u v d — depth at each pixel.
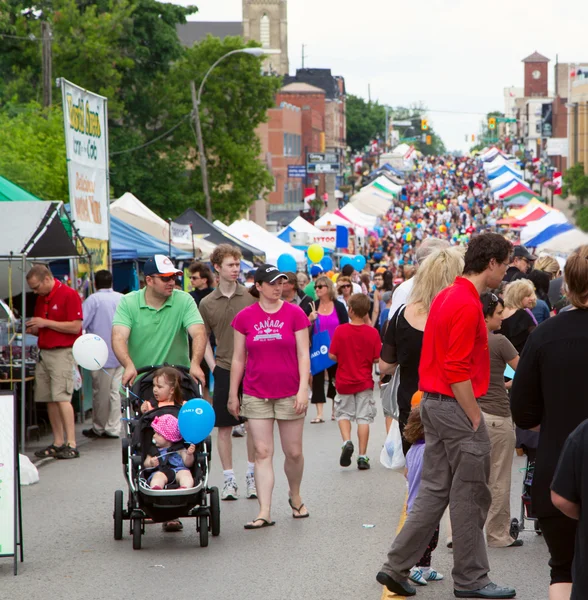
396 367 10.38
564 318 7.20
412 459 9.41
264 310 11.36
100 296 18.03
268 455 11.45
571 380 7.05
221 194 66.31
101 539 10.95
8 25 56.16
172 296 11.68
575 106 148.50
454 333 8.29
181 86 65.50
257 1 198.75
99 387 18.06
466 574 8.63
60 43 56.31
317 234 47.50
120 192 62.25
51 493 13.44
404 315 10.07
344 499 12.91
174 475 10.39
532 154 199.12
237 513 12.14
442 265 9.91
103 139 22.17
